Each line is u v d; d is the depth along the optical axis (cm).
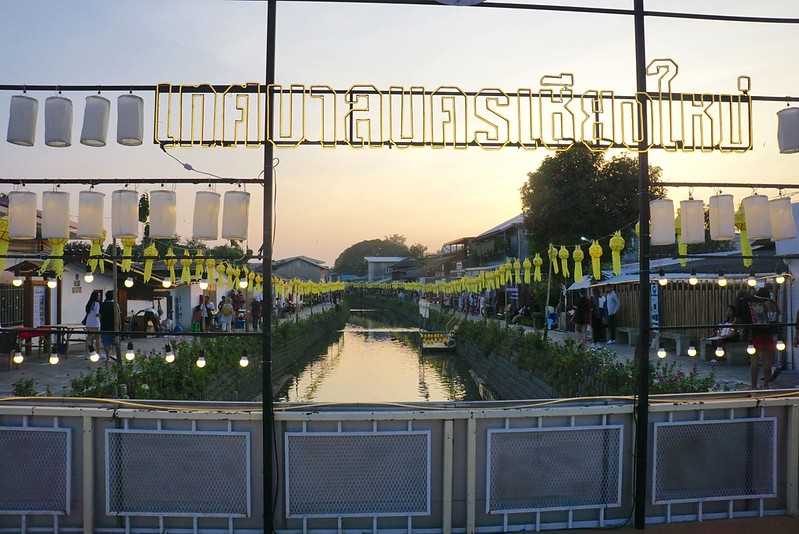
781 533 495
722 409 524
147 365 1140
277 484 483
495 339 2238
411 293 7531
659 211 566
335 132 510
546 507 494
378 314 8238
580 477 502
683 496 515
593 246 1310
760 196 562
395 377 2511
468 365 2766
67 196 534
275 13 504
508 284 3562
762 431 528
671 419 518
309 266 9119
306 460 483
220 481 482
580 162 2811
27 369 1459
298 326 3095
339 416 482
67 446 479
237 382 1581
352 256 15688
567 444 500
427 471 485
